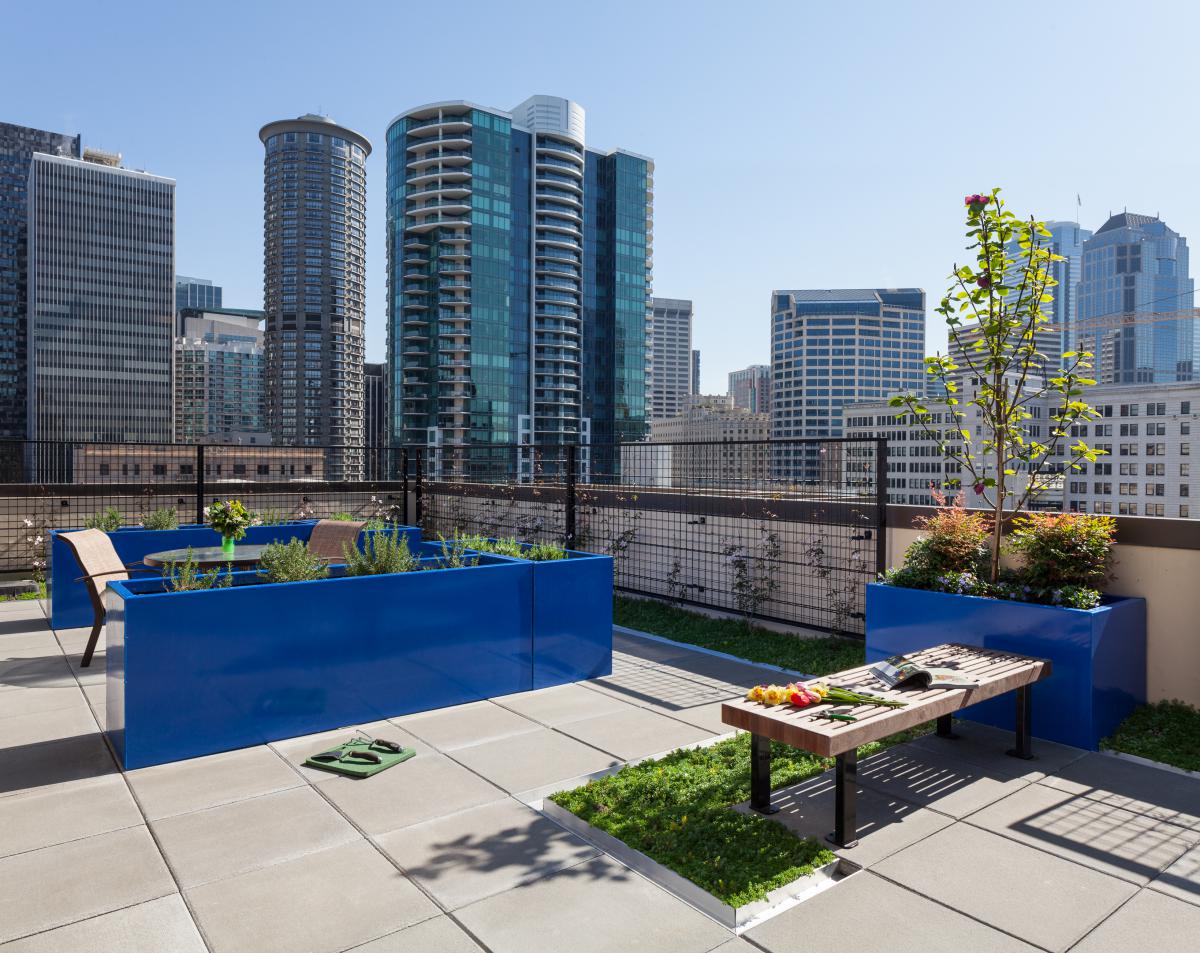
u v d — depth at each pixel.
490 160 124.88
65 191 169.12
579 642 5.85
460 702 5.27
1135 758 4.19
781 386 186.62
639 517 9.10
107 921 2.61
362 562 5.35
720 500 8.07
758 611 7.67
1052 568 4.80
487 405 124.00
